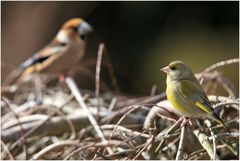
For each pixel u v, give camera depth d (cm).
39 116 901
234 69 2106
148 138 714
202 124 800
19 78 1390
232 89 879
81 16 2261
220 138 650
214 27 2316
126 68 2298
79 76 1953
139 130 878
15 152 861
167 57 2284
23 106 987
